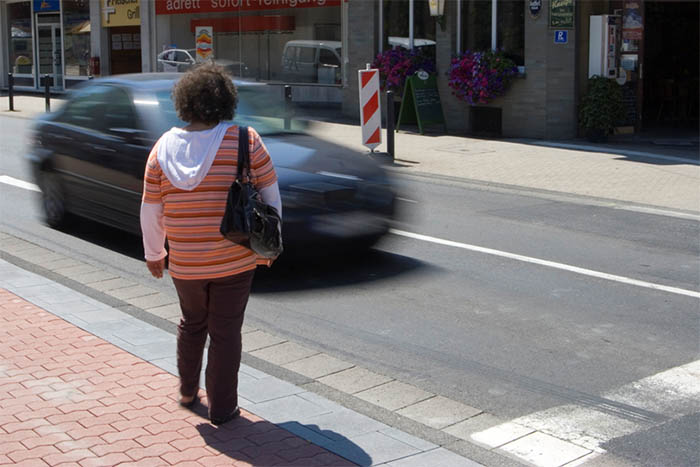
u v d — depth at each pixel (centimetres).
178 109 425
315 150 792
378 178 775
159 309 672
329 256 756
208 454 411
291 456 413
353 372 549
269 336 614
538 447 446
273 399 486
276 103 892
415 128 1902
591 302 697
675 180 1266
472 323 645
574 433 464
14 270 760
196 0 2570
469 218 1009
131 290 726
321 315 662
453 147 1606
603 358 576
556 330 630
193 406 468
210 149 415
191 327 450
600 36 1653
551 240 905
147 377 510
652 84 2053
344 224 739
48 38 3127
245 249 426
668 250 869
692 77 2092
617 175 1307
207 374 445
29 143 994
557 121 1692
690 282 755
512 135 1750
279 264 789
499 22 1753
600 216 1030
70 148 906
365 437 439
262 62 2439
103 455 408
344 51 2181
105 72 2916
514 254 845
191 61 2592
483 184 1245
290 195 717
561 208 1077
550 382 535
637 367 561
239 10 2475
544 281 755
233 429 441
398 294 715
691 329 634
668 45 2078
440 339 610
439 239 902
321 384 528
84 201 899
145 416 454
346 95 2102
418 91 1800
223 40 2545
